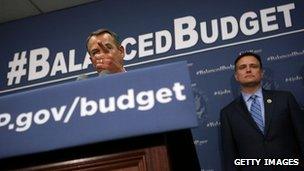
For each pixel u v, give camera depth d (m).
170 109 0.62
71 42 3.16
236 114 2.23
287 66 2.54
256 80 2.30
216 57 2.72
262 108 2.23
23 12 3.35
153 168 0.64
